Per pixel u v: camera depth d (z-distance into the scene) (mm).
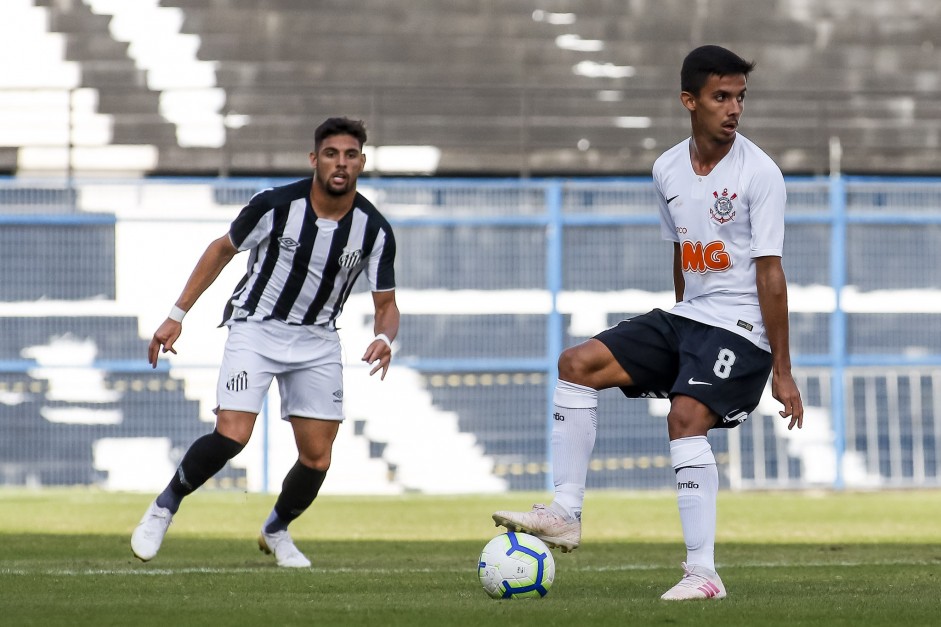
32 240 45969
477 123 57844
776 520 35594
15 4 58188
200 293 19859
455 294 47000
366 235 20094
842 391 47812
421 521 35156
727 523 34594
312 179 20266
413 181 46938
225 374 20078
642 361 16234
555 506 16266
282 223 19797
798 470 47719
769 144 59000
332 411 20766
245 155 56344
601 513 37938
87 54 57938
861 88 60906
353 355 46156
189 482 19719
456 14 60156
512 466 46750
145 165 56094
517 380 47000
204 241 46188
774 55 60938
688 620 13000
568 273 47438
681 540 29578
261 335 20219
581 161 57594
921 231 48656
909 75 61219
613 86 59719
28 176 55844
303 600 15352
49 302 45812
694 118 15648
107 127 56469
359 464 46188
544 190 47312
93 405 45781
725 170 15609
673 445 15625
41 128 56562
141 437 45750
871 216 48406
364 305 46219
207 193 47000
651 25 60906
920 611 14023
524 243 47281
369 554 25172
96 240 46000
